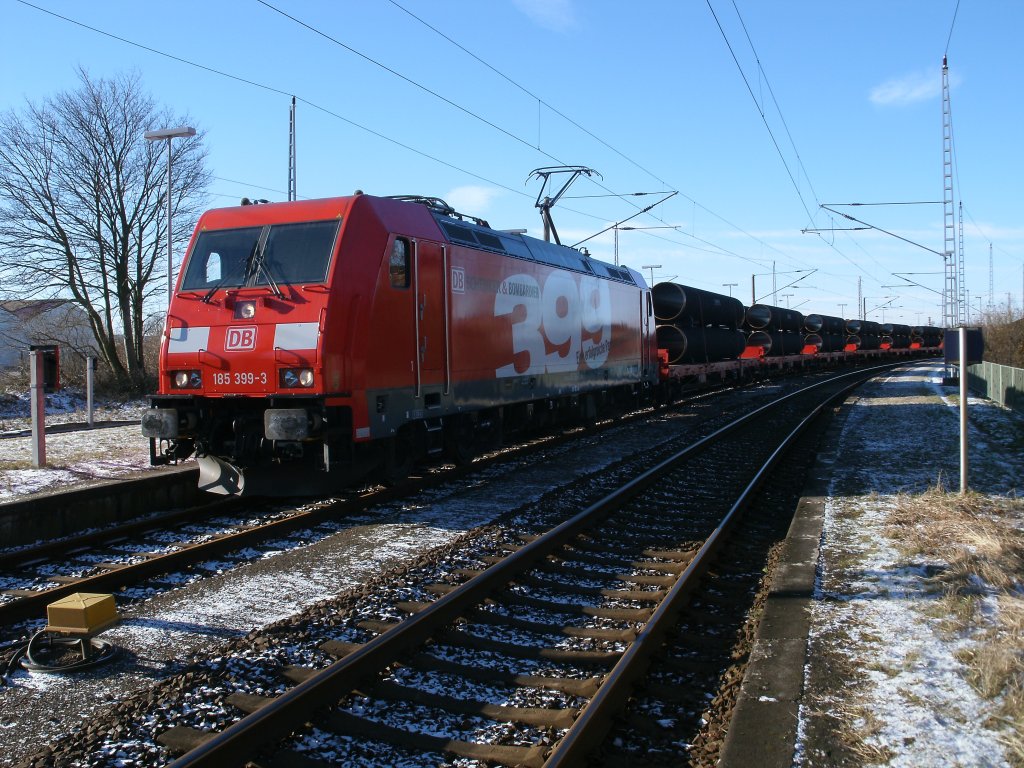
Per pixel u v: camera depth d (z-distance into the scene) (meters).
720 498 10.31
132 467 11.17
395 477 10.25
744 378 33.72
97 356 32.09
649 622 5.26
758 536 8.35
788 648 4.95
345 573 6.89
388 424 9.57
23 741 4.05
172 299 9.52
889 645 4.91
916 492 9.60
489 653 5.16
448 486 10.91
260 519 9.05
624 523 8.88
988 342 37.38
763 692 4.34
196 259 9.66
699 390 30.30
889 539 7.41
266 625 5.63
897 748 3.68
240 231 9.59
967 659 4.61
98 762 3.81
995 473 10.73
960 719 3.94
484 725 4.20
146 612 5.91
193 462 11.45
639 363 20.22
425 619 5.26
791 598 5.92
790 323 39.47
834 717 4.02
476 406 11.80
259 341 8.84
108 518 9.16
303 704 4.08
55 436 15.68
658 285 24.16
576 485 10.90
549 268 14.64
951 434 15.27
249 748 3.74
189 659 5.05
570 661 5.01
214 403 9.26
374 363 9.31
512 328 13.01
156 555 7.61
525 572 6.91
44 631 5.07
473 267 11.73
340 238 9.04
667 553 7.58
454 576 6.76
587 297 16.58
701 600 6.23
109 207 29.31
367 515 9.20
